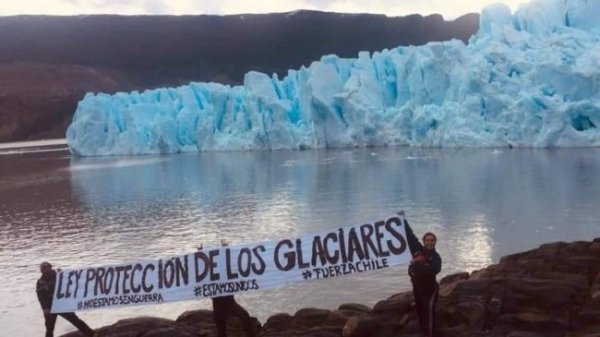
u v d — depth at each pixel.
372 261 9.01
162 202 31.38
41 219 28.08
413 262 8.59
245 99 61.12
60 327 13.38
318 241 9.24
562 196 25.34
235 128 61.56
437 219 22.39
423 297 8.59
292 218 24.53
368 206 26.08
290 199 29.44
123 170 49.22
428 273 8.48
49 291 9.80
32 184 42.72
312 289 14.80
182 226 24.38
